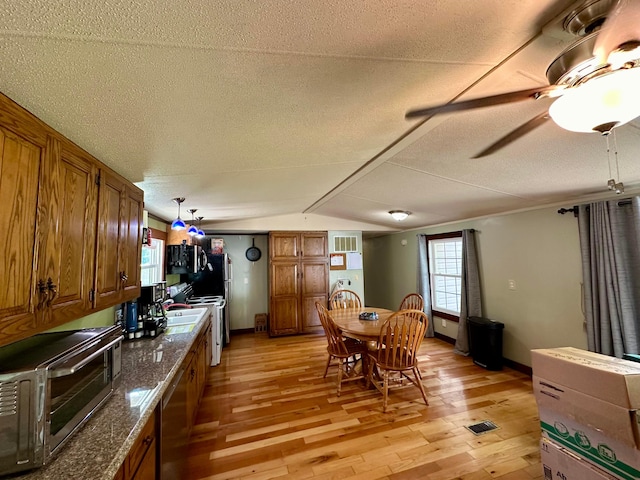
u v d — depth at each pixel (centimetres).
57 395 102
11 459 88
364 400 302
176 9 70
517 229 380
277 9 75
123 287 180
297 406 291
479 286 433
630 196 272
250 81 108
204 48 86
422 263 554
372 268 762
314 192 363
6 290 86
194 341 243
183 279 504
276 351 470
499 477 193
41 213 103
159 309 271
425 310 543
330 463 209
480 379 348
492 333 377
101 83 96
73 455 97
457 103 108
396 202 395
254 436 242
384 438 236
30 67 83
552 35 93
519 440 231
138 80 97
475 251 443
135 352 201
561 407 165
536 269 354
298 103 130
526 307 366
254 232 583
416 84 123
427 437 237
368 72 111
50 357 100
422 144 202
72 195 124
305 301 569
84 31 73
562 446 166
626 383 137
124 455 98
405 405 289
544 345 344
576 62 91
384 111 148
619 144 185
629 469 135
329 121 154
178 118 129
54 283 109
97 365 127
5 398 89
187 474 199
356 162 246
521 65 113
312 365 406
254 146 178
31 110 103
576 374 158
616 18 78
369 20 83
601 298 278
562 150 198
